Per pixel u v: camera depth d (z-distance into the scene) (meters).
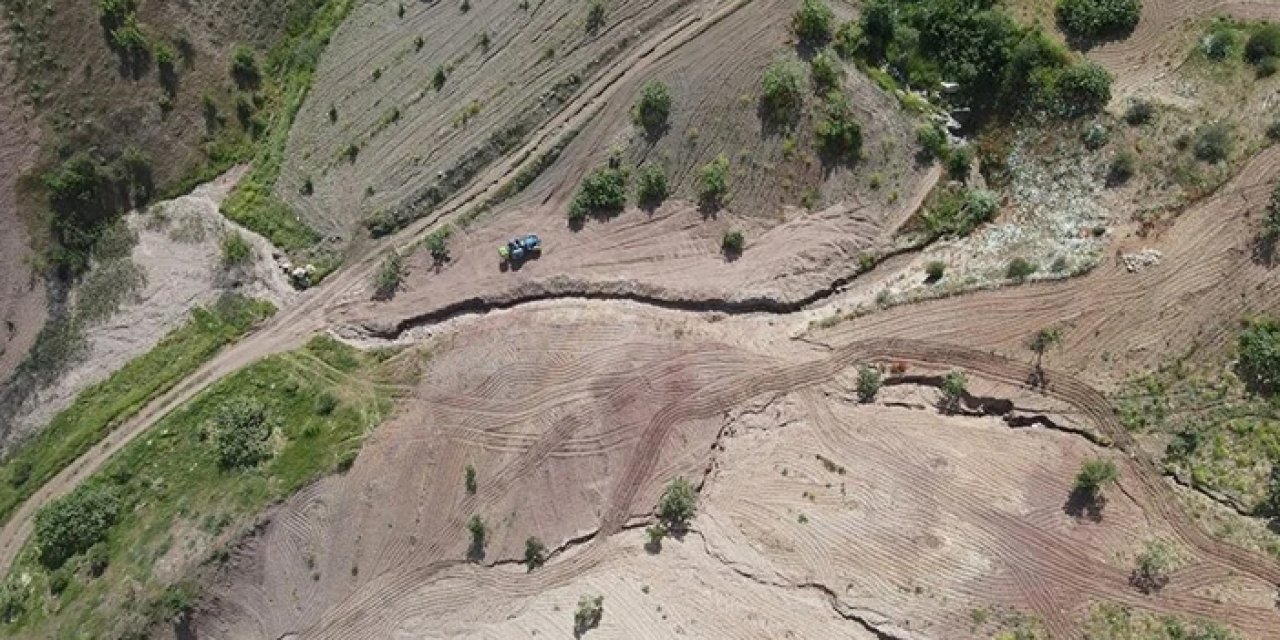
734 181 46.84
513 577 41.97
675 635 38.09
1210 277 41.16
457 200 49.28
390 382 46.53
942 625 37.19
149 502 46.03
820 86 46.81
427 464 44.34
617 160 47.69
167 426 47.56
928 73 47.91
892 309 43.62
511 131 49.06
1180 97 44.78
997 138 46.94
